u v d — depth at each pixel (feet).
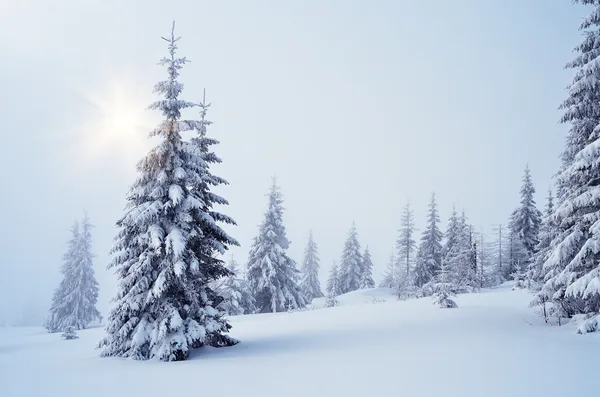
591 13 50.80
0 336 122.42
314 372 32.37
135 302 46.50
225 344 53.36
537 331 52.95
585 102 52.75
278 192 144.87
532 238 167.63
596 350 38.22
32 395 26.91
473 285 152.87
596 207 52.13
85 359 46.60
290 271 141.69
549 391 24.38
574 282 48.83
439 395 24.35
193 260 47.78
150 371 35.42
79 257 164.14
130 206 52.13
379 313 86.58
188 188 53.78
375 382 28.25
